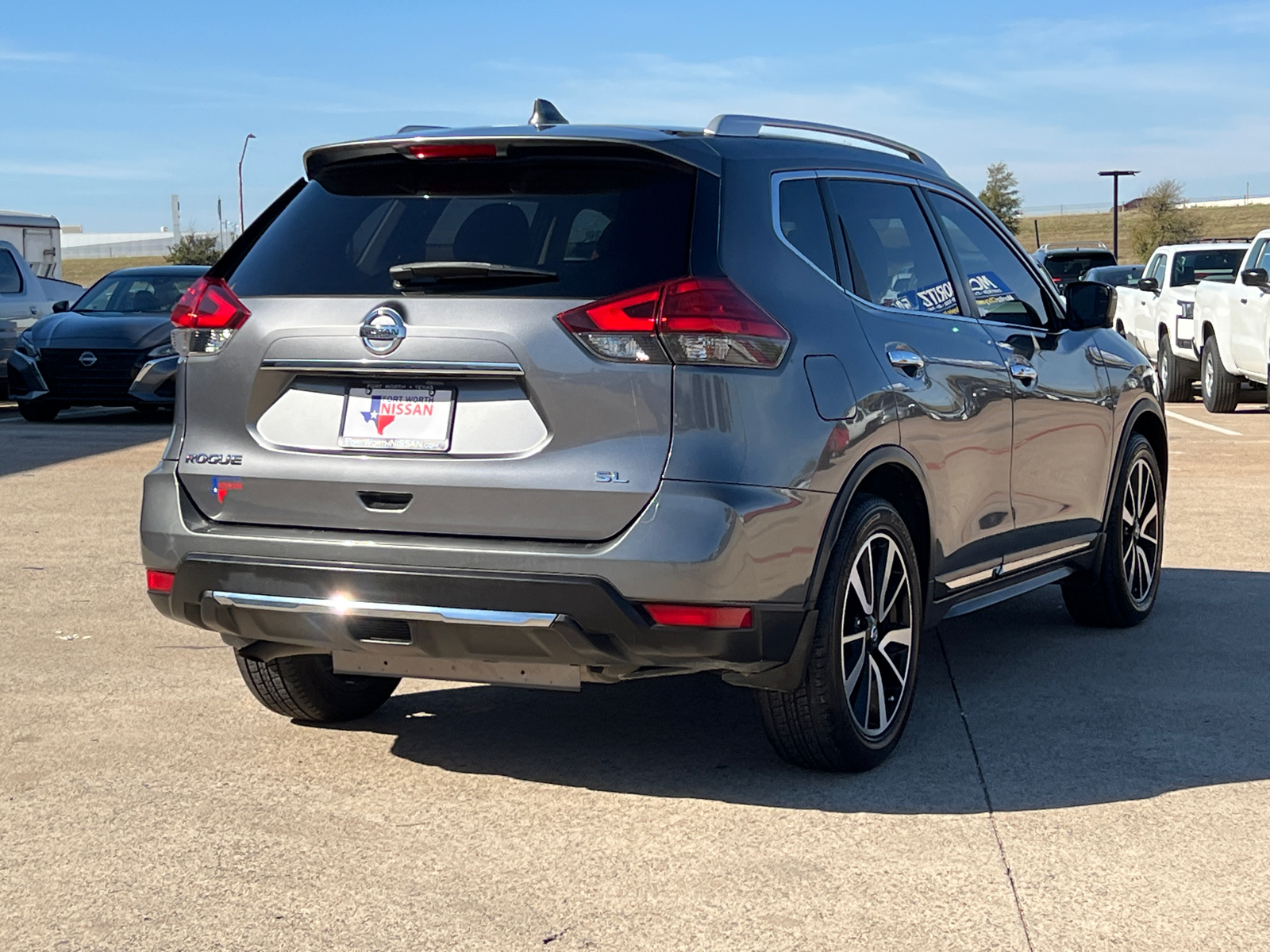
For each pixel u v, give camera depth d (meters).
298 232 4.31
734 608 3.86
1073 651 6.05
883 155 5.14
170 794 4.29
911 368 4.62
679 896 3.53
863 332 4.45
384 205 4.25
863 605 4.40
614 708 5.22
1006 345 5.38
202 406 4.27
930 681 5.59
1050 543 5.79
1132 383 6.42
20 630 6.38
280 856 3.80
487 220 4.10
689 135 4.27
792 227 4.37
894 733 4.59
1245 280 16.30
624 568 3.81
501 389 3.95
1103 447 6.15
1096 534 6.19
